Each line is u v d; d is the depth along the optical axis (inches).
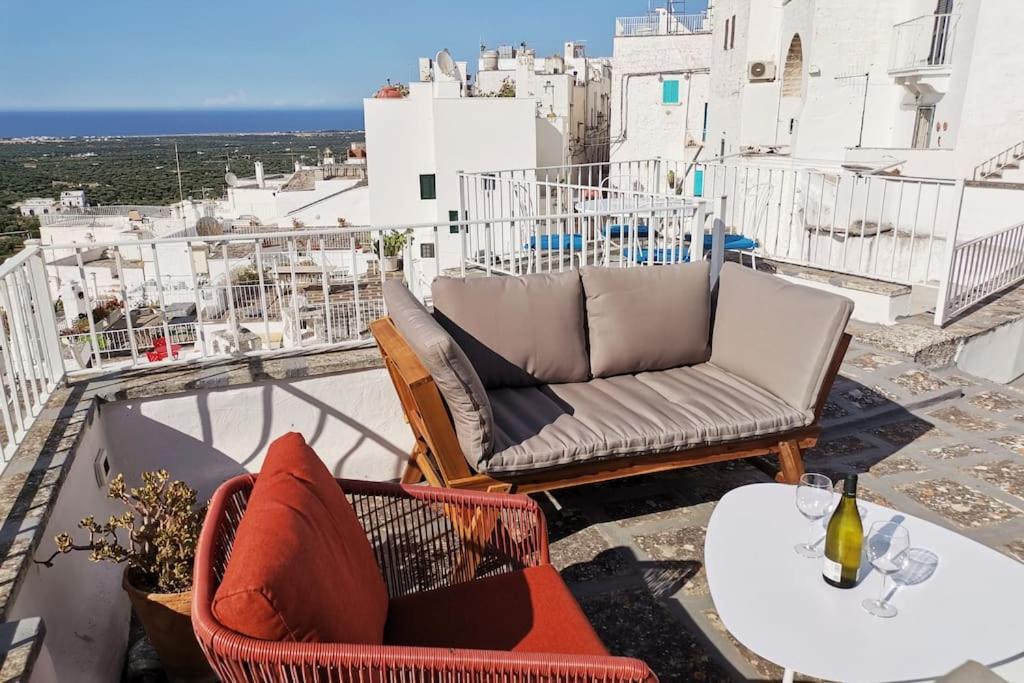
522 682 58.5
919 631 75.2
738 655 98.8
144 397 134.2
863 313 233.1
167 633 91.2
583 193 324.8
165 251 944.9
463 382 106.3
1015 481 146.9
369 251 761.0
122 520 94.2
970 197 386.3
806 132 571.8
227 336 433.7
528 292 142.8
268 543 58.2
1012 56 445.7
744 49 632.4
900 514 98.6
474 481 113.8
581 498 141.2
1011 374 243.8
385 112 709.3
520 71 948.0
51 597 89.4
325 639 58.4
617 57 867.4
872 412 179.6
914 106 537.0
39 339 129.6
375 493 85.1
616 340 147.1
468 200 310.0
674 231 222.8
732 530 93.5
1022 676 81.7
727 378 146.1
